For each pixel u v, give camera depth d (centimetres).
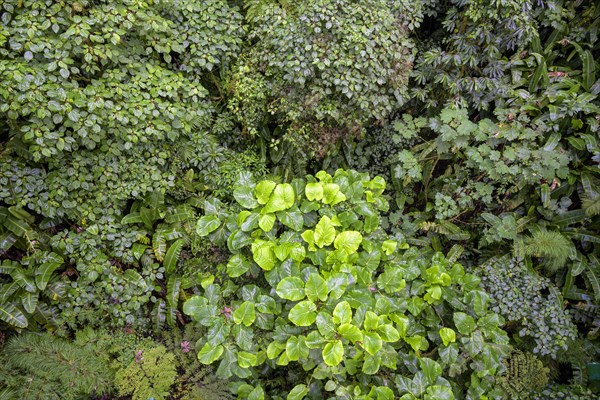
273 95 535
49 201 445
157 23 473
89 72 455
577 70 570
